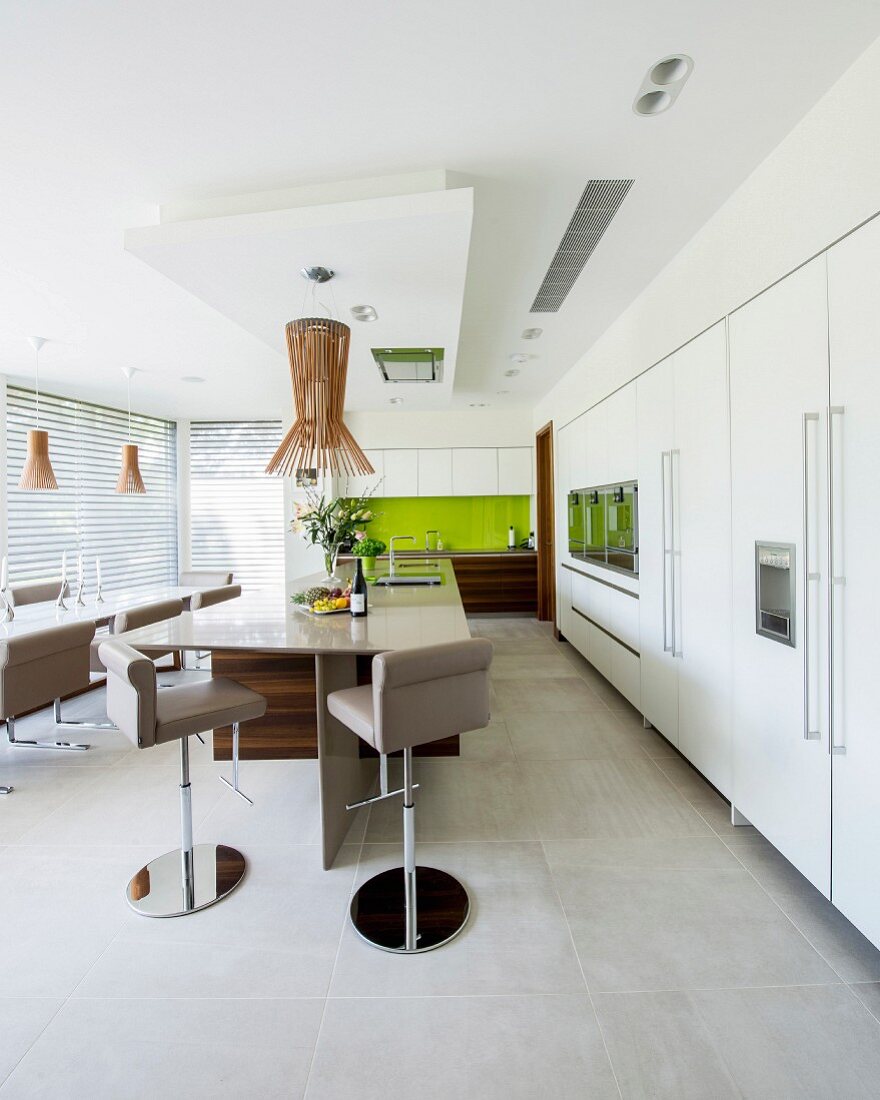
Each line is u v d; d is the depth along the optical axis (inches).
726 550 90.7
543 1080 51.5
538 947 67.2
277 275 94.3
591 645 176.4
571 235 99.3
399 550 287.6
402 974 63.5
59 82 61.1
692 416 101.7
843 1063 52.8
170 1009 59.2
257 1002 60.0
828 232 65.6
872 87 58.8
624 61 60.4
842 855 65.5
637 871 81.4
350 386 180.9
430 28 55.6
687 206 90.0
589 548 174.7
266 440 265.6
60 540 203.3
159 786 109.3
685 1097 50.0
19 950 67.2
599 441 160.9
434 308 110.5
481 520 290.4
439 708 67.4
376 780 109.5
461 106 66.9
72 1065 53.2
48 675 101.8
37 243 96.6
